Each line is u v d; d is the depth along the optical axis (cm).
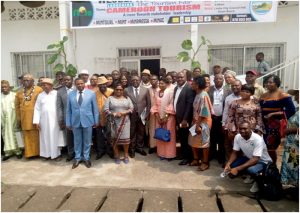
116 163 451
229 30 727
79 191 354
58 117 459
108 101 447
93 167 438
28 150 477
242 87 368
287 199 330
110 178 395
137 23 629
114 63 771
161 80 455
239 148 358
